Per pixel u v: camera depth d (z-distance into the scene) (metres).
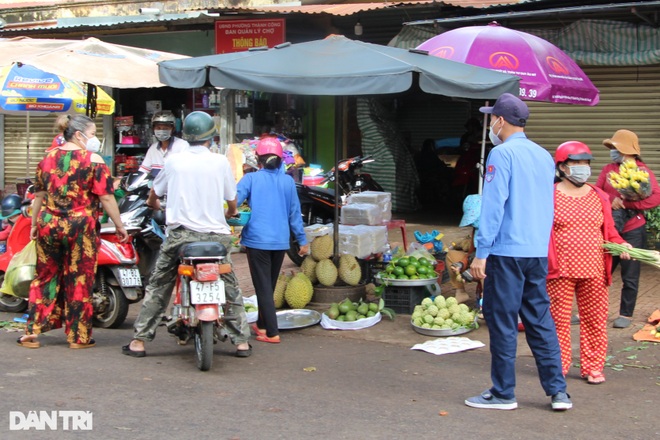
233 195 6.27
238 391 5.42
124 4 16.03
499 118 5.09
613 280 9.27
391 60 6.96
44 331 6.57
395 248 8.81
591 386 5.65
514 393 5.36
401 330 7.27
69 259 6.48
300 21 13.34
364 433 4.62
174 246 6.08
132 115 14.85
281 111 13.83
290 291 7.80
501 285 4.97
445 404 5.20
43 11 16.77
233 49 13.16
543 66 8.28
